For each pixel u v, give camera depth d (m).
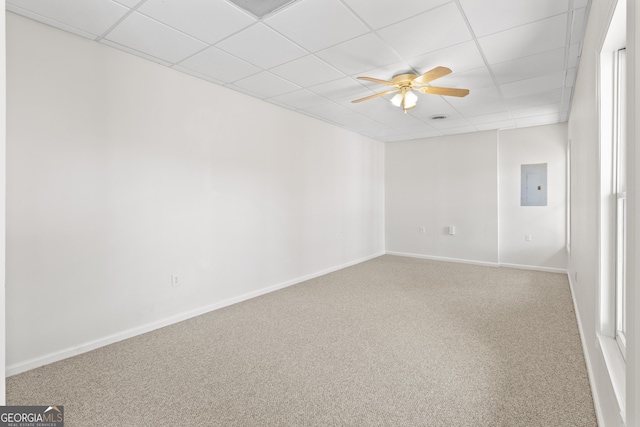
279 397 2.08
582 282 2.78
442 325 3.21
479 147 5.99
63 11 2.29
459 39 2.69
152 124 3.10
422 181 6.63
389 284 4.72
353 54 2.96
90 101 2.70
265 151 4.25
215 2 2.21
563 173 5.32
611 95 1.81
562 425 1.80
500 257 5.90
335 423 1.84
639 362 0.96
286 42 2.74
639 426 0.97
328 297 4.12
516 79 3.50
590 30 2.24
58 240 2.54
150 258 3.11
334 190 5.55
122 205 2.90
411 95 3.40
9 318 2.33
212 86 3.61
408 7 2.26
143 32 2.58
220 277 3.73
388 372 2.37
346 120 5.21
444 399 2.05
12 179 2.32
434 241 6.52
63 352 2.57
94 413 1.93
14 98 2.32
